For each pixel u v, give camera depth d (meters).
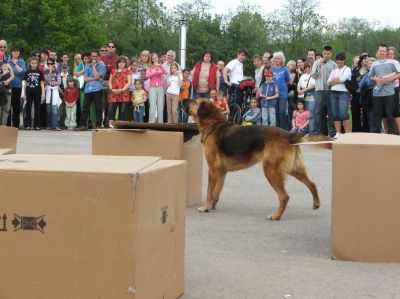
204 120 7.78
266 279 5.01
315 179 10.31
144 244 3.51
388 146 5.37
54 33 45.03
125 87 16.45
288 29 47.97
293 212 7.77
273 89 15.83
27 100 17.08
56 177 3.42
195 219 7.33
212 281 4.94
